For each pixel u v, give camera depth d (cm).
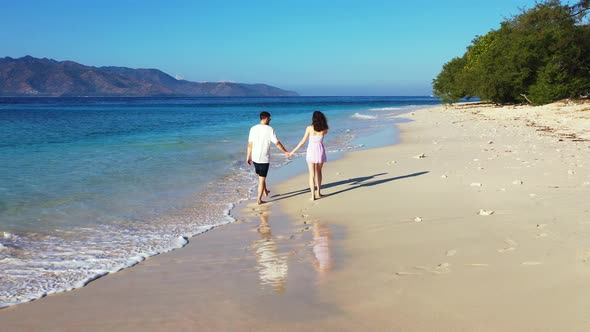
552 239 510
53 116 4622
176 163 1338
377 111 5681
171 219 741
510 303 359
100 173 1145
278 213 779
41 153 1525
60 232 656
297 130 2602
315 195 899
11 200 836
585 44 3656
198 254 560
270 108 7694
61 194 899
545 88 3688
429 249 513
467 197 775
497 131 2039
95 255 559
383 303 377
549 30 3831
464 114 3694
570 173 917
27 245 596
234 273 481
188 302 406
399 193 854
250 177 1145
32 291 446
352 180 1028
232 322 361
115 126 3022
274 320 360
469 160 1203
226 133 2427
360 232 618
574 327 317
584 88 3656
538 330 317
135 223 713
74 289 451
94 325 368
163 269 506
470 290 389
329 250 545
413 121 3225
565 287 378
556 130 1950
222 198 905
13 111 6072
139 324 366
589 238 504
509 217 623
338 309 372
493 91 4275
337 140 2006
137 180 1068
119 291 443
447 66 5722
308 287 425
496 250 489
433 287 402
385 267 465
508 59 4031
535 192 768
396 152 1477
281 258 526
